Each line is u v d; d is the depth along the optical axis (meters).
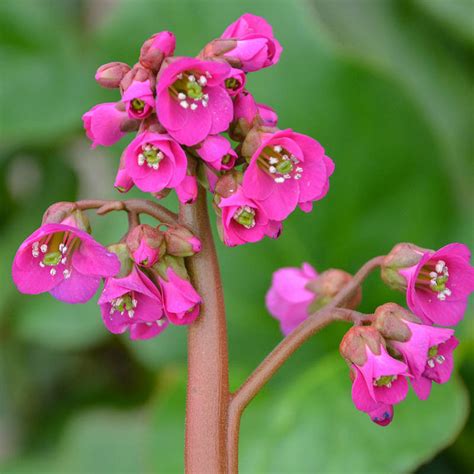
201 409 0.66
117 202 0.67
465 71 1.12
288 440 0.83
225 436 0.66
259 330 0.89
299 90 0.90
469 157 1.04
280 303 0.73
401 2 1.14
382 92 0.89
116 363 1.11
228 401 0.66
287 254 0.90
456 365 0.84
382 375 0.65
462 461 0.89
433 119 0.91
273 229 0.66
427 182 0.90
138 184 0.65
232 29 0.67
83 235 0.65
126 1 0.95
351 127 0.90
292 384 0.85
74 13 1.16
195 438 0.66
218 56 0.66
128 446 0.96
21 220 1.09
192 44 0.92
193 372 0.66
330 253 0.90
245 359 0.88
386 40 1.11
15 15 1.06
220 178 0.66
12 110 1.02
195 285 0.66
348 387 0.84
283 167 0.65
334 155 0.90
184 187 0.65
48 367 1.11
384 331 0.66
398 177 0.90
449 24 1.09
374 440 0.82
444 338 0.65
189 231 0.66
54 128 1.00
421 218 0.90
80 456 0.97
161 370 0.95
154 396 1.06
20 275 0.65
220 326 0.66
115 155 0.95
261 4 0.92
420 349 0.65
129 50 0.95
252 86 0.90
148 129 0.65
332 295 0.72
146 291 0.65
